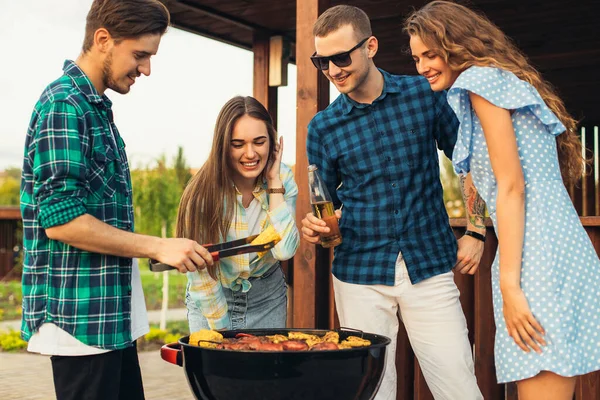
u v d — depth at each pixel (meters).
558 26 6.01
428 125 2.89
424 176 2.89
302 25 3.62
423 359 2.91
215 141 2.66
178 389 5.50
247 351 2.00
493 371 3.74
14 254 16.62
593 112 9.38
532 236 2.21
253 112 2.65
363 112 2.91
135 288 2.36
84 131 2.15
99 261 2.19
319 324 3.63
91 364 2.18
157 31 2.26
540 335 2.16
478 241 2.93
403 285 2.86
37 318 2.16
